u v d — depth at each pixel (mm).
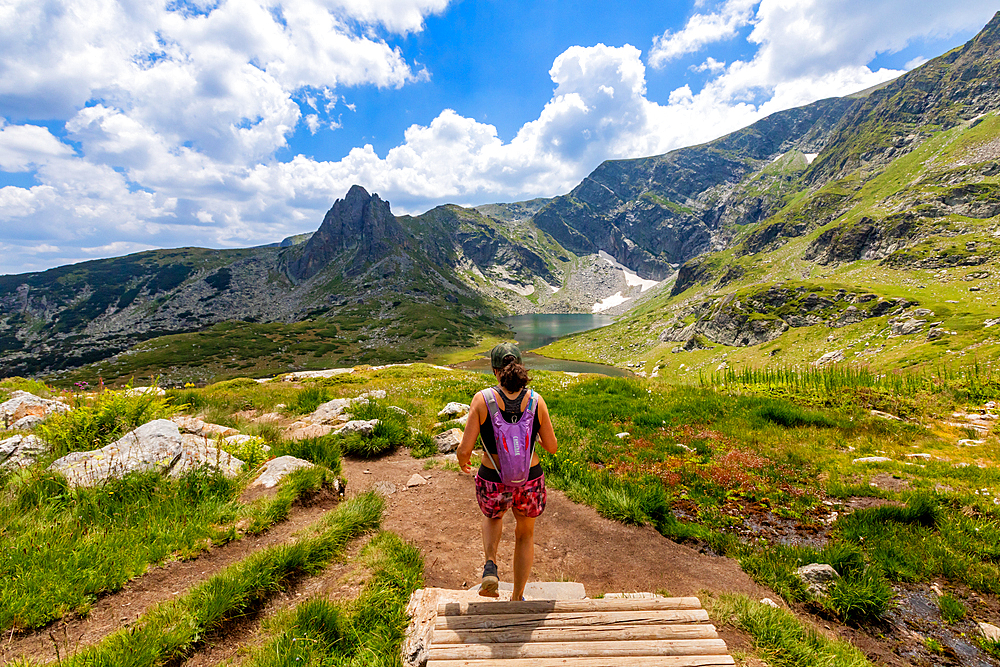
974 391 17828
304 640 4078
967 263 121312
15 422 9492
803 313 125750
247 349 188750
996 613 5410
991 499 8055
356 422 11648
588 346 194500
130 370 161125
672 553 6887
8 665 3596
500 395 4074
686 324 169750
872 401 15914
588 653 3379
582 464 10352
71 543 5152
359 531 6625
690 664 3273
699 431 13344
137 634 3939
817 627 5203
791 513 8148
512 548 6762
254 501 6828
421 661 3625
